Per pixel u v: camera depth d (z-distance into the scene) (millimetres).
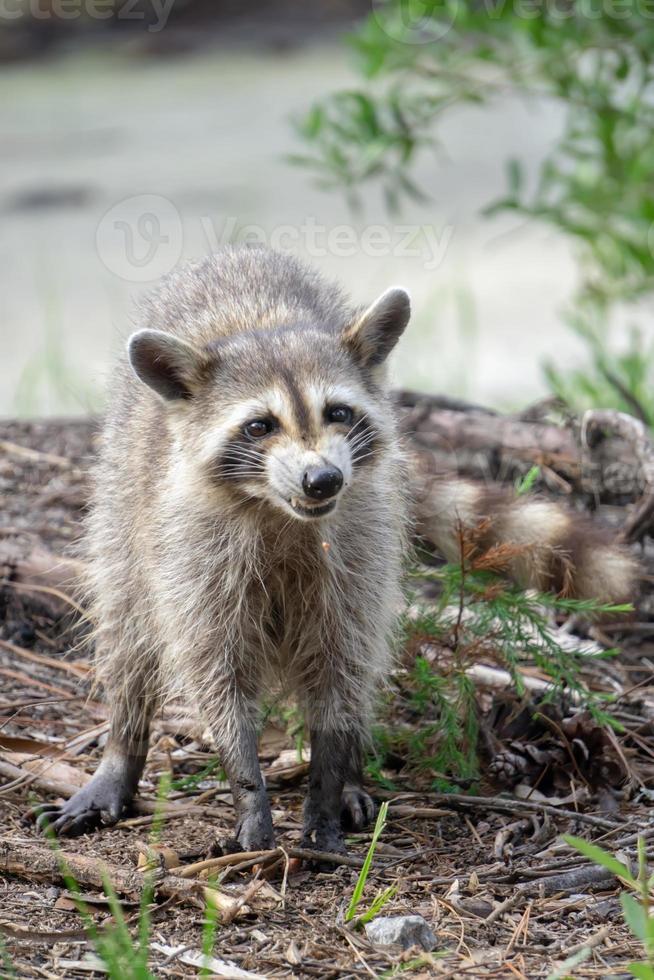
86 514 10188
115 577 8359
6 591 10219
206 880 6727
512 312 22484
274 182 28953
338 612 7742
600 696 8312
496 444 11242
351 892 6793
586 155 14023
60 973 5934
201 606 7676
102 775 8031
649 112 13695
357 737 7789
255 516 7570
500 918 6449
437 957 6031
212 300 8523
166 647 7887
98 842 7520
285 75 39969
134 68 42281
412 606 9305
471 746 8102
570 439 10953
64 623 10008
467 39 13641
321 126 13648
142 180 29531
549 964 5957
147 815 8039
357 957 6035
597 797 7930
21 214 27938
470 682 8219
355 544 7770
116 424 8578
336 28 44906
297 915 6520
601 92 13625
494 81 13812
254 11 45656
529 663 9492
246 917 6484
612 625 10023
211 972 5906
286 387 7398
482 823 7715
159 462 7867
